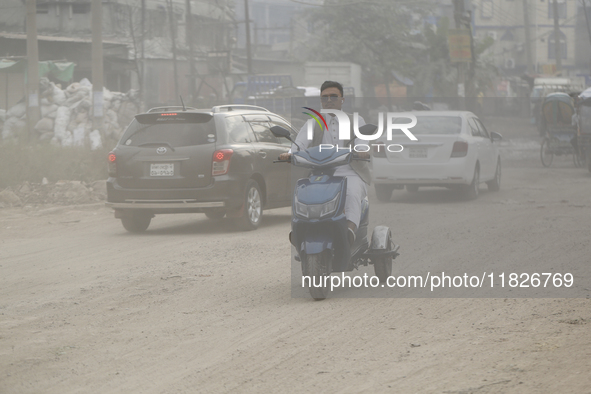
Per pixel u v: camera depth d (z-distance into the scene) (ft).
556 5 269.44
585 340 22.30
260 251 40.81
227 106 51.11
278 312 27.25
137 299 29.99
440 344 22.39
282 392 18.66
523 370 19.63
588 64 346.95
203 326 25.50
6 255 41.52
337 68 218.38
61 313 27.91
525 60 347.36
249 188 49.21
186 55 205.26
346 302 28.63
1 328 25.77
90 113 122.31
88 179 71.36
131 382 19.83
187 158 47.52
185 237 46.83
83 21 197.36
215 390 18.99
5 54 161.48
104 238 47.32
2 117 123.44
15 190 65.05
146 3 204.03
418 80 217.97
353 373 19.93
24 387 19.63
